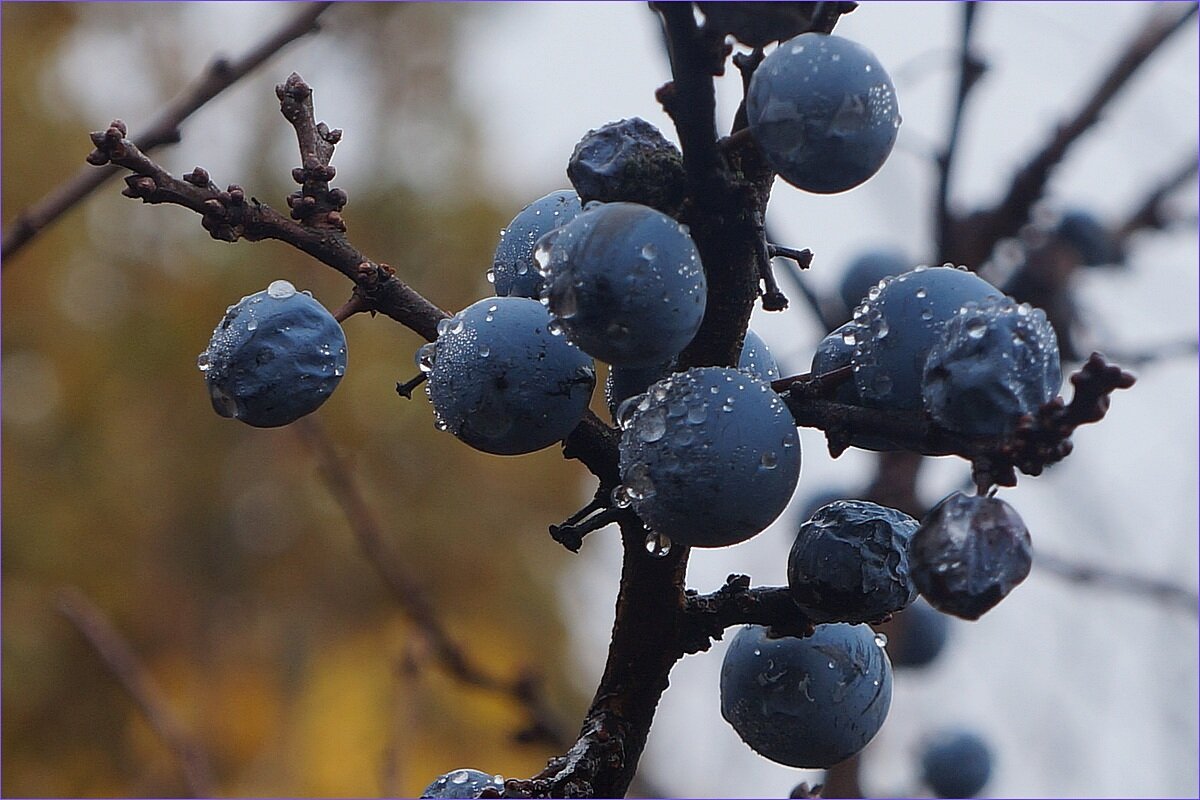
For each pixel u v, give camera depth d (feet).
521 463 42.55
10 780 34.73
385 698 34.94
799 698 6.42
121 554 38.09
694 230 5.39
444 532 39.52
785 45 5.24
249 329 6.12
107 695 36.19
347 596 38.86
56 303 39.22
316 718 34.47
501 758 31.17
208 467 40.14
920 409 5.24
